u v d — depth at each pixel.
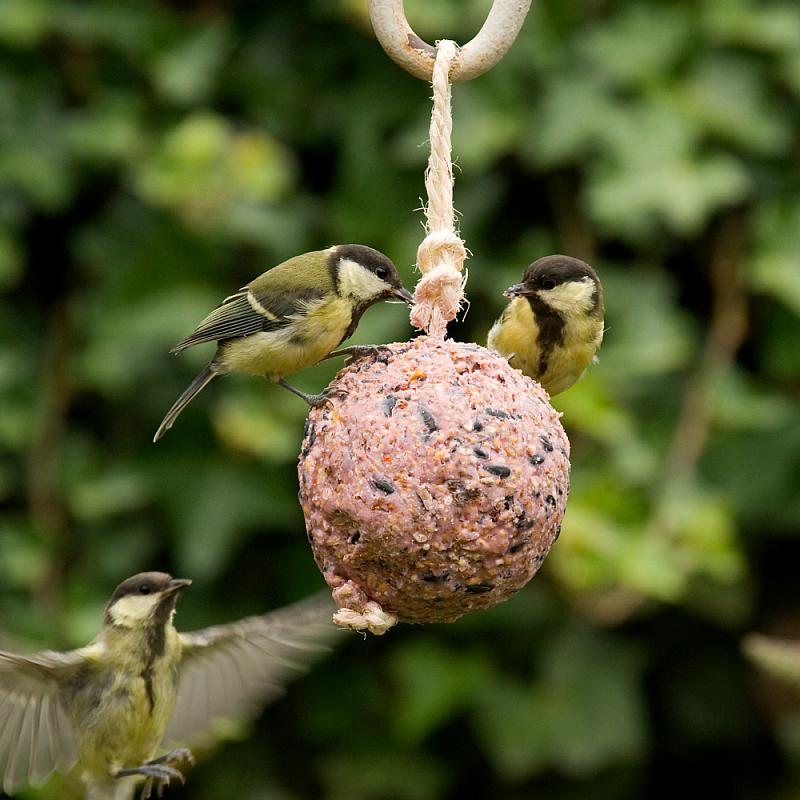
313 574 10.53
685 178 10.03
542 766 10.39
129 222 10.54
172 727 7.75
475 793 10.88
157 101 10.73
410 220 10.45
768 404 10.28
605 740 10.25
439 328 6.95
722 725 10.98
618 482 9.92
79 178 10.64
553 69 10.32
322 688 10.80
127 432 10.43
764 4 10.40
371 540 6.13
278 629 7.71
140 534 10.36
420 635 10.61
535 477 6.21
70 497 10.27
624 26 10.41
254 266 10.49
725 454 10.30
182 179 10.14
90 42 10.67
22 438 10.27
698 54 10.38
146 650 7.68
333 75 10.84
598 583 9.70
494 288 10.35
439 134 6.90
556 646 10.48
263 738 10.84
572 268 8.25
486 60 6.94
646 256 10.46
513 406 6.31
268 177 10.21
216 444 10.30
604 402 9.80
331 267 7.66
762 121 10.30
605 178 10.09
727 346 10.37
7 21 10.41
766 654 9.12
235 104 10.88
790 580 10.76
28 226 10.67
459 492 6.08
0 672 7.54
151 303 10.34
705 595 10.51
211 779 10.73
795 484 10.29
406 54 6.97
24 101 10.61
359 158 10.51
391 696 10.73
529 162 10.26
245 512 10.21
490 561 6.16
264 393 10.10
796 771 10.98
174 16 10.76
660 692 11.09
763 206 10.36
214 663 7.76
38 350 10.50
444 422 6.15
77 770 7.82
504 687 10.41
